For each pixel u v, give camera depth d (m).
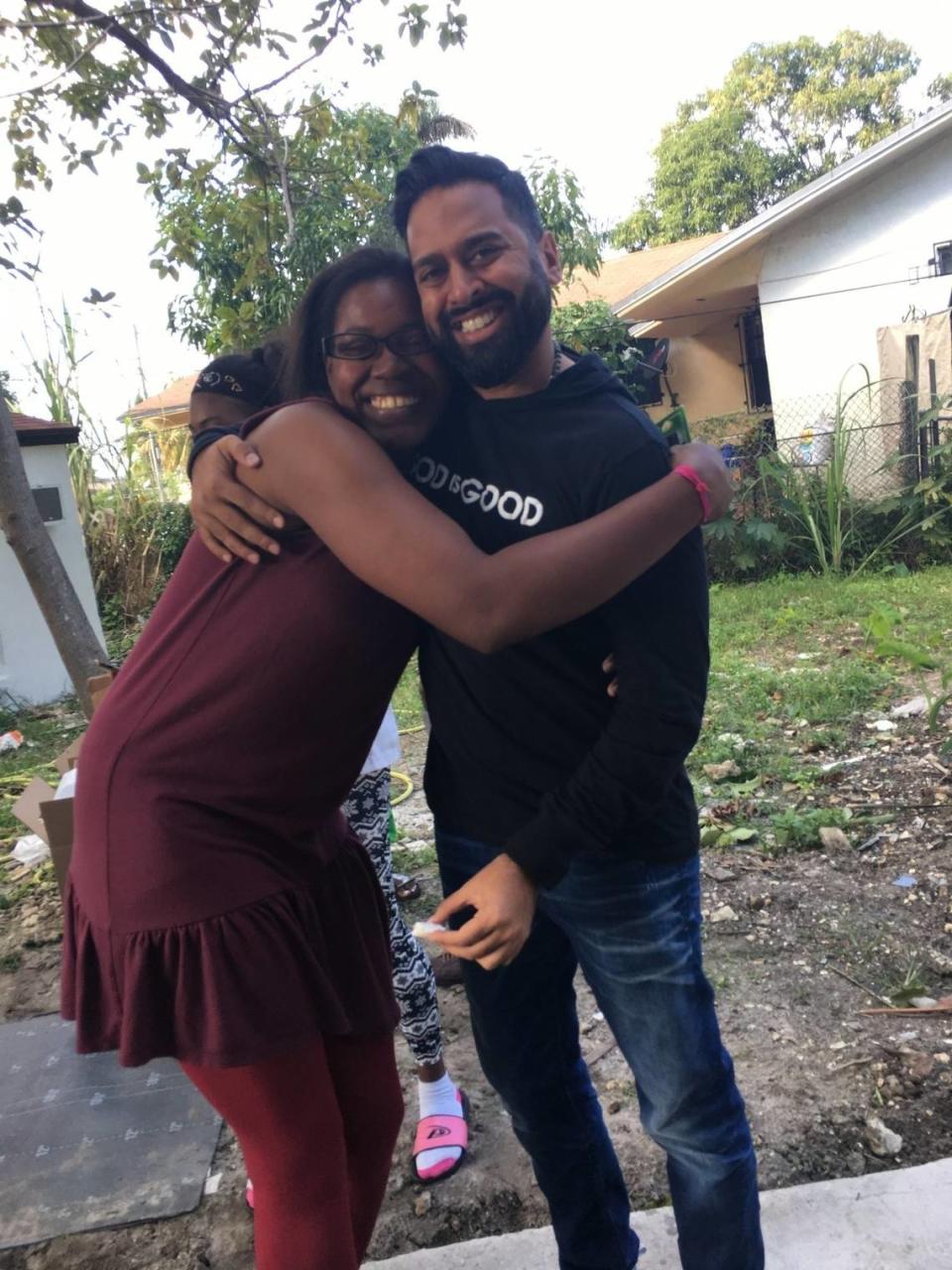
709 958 3.22
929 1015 2.83
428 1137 2.44
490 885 1.42
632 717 1.39
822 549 9.84
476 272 1.39
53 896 4.29
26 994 3.54
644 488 1.37
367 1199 1.73
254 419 1.40
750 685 6.05
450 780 1.72
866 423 11.39
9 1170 2.59
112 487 11.67
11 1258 2.32
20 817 3.36
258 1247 1.50
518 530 1.45
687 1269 1.69
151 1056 1.41
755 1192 1.65
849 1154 2.37
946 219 11.11
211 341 10.12
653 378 14.80
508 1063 1.75
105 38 3.88
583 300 16.05
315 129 4.31
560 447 1.42
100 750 1.47
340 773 1.56
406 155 8.74
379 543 1.30
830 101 25.38
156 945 1.40
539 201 11.93
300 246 6.66
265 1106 1.44
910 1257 2.02
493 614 1.28
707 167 25.03
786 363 12.10
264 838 1.48
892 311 11.54
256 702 1.42
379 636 1.46
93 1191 2.49
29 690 8.18
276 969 1.42
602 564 1.29
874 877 3.66
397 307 1.45
